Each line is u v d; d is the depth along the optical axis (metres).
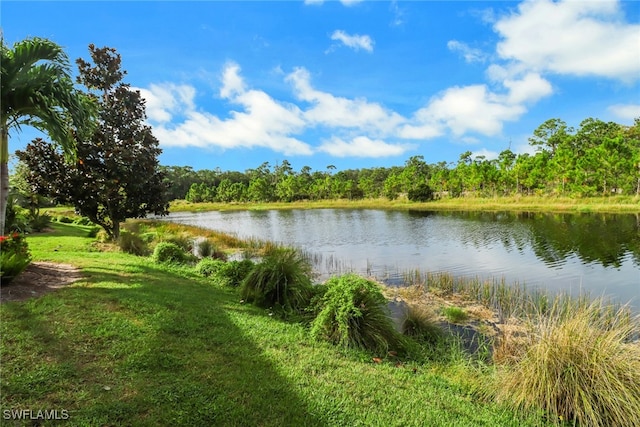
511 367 4.07
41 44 6.08
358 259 13.84
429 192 50.12
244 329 4.82
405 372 4.23
